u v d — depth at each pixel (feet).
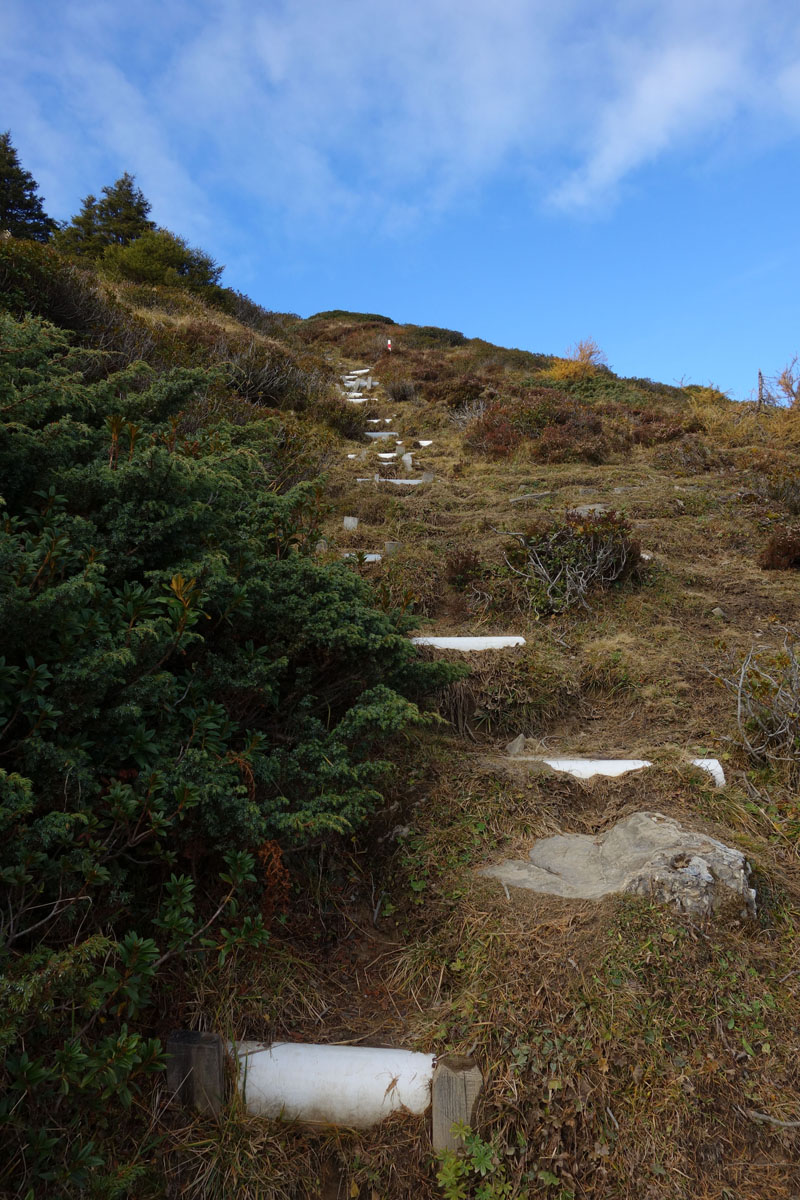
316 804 7.77
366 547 19.26
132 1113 6.21
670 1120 6.22
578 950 7.36
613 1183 5.94
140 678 7.13
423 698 12.23
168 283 55.83
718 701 12.99
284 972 7.64
